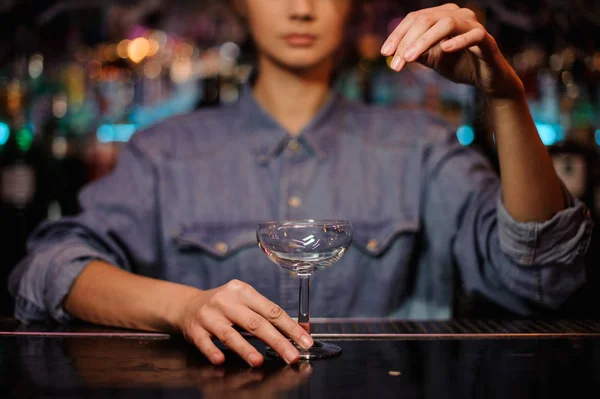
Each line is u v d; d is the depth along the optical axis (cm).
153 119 242
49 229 130
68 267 109
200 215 137
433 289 139
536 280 114
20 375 80
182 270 137
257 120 141
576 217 108
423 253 139
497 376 80
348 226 91
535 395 74
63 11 221
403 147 140
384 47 89
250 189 138
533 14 204
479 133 213
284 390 75
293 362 85
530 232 108
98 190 137
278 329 88
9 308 204
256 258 135
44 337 99
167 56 236
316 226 89
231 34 219
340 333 100
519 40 209
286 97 140
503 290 123
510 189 106
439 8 95
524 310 123
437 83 224
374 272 136
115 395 74
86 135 237
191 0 223
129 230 135
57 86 237
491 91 99
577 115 214
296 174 138
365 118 145
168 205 137
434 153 138
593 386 76
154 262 137
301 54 130
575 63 208
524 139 102
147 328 100
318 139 139
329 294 135
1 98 220
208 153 140
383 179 139
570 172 200
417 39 89
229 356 88
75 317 110
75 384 77
